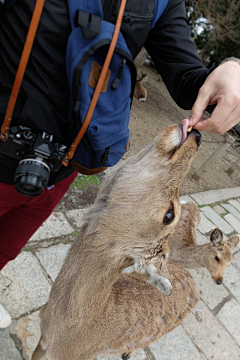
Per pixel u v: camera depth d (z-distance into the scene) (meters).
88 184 1.46
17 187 0.42
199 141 0.56
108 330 0.63
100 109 0.42
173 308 0.82
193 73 0.52
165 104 3.24
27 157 0.42
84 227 0.57
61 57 0.39
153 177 0.53
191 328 1.14
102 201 0.57
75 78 0.37
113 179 0.57
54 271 1.00
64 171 0.51
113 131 0.44
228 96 0.45
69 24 0.37
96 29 0.36
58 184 0.57
